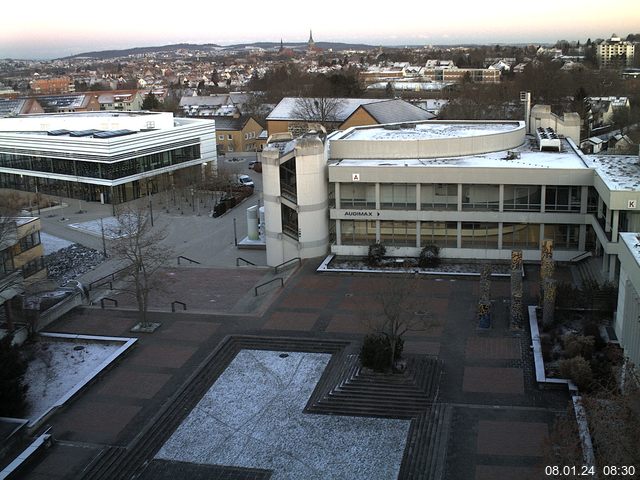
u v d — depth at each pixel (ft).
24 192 368.68
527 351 149.48
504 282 191.93
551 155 223.71
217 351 156.87
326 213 218.59
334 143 228.02
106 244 260.01
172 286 203.00
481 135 229.45
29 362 155.33
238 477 113.29
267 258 222.28
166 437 125.39
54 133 361.51
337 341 158.51
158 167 355.97
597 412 92.38
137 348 161.17
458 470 110.73
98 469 116.06
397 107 447.42
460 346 153.48
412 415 128.36
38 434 125.80
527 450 114.73
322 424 127.24
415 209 211.61
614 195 164.55
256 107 602.03
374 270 205.05
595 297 161.99
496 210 206.28
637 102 529.45
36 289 193.88
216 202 323.37
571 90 616.80
